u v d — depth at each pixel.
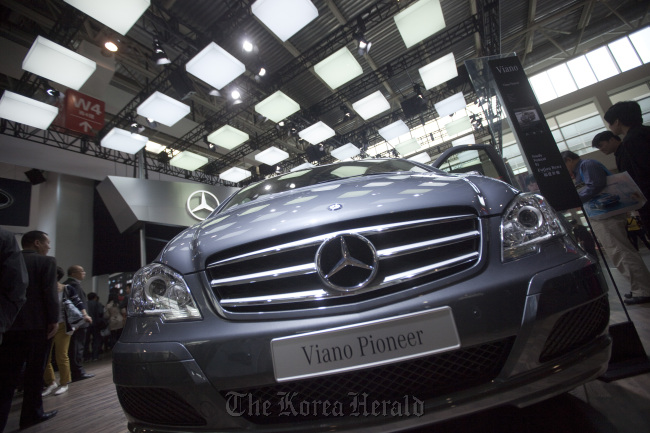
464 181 0.99
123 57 5.89
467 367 0.71
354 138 10.98
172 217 6.90
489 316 0.70
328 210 0.87
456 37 6.68
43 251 2.15
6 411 1.61
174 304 0.83
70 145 8.20
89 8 3.54
